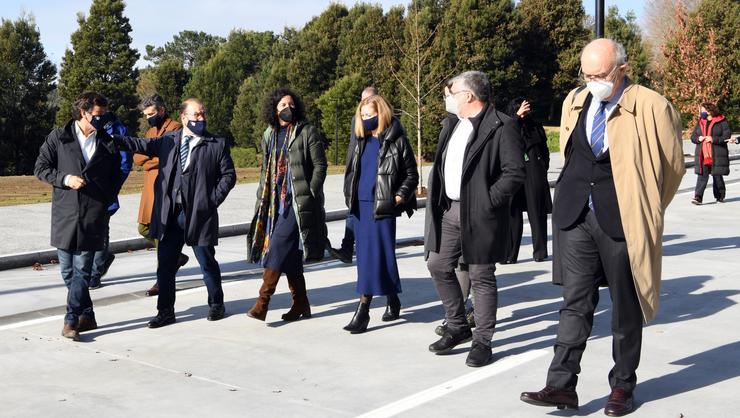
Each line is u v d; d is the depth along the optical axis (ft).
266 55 257.14
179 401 15.99
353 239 22.67
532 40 171.01
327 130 151.94
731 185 61.26
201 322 22.25
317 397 16.11
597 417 14.70
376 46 163.53
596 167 14.21
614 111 13.97
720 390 16.06
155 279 28.94
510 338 20.21
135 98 163.73
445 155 18.08
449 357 18.69
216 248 36.45
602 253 14.35
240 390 16.61
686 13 149.79
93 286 27.09
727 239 35.42
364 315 20.97
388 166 20.31
